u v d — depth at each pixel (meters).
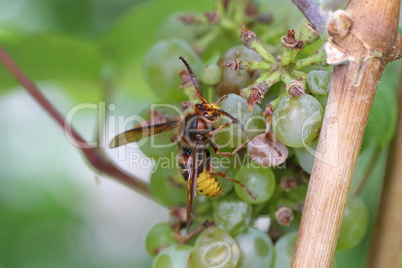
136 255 0.87
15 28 0.62
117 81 0.65
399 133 0.57
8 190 0.83
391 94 0.58
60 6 0.69
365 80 0.51
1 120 0.83
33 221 0.83
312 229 0.51
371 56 0.51
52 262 0.82
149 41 0.64
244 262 0.55
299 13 0.56
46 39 0.62
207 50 0.58
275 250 0.55
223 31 0.58
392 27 0.51
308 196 0.51
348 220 0.56
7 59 0.59
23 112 0.83
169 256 0.55
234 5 0.58
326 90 0.52
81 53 0.63
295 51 0.52
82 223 0.85
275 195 0.55
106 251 0.86
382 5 0.51
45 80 0.65
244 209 0.55
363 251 0.68
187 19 0.59
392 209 0.57
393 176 0.57
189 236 0.55
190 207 0.55
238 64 0.52
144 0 0.69
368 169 0.58
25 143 0.84
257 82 0.52
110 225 0.88
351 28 0.51
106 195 0.86
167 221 0.57
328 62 0.51
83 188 0.85
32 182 0.84
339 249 0.56
